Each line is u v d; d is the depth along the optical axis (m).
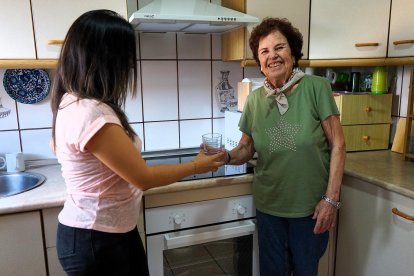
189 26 1.61
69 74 0.93
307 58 1.70
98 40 0.90
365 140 1.85
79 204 0.97
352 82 1.96
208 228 1.48
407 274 1.32
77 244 0.97
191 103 1.93
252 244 1.57
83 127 0.87
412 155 1.63
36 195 1.29
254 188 1.45
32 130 1.72
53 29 1.40
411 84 1.60
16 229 1.24
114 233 1.00
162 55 1.84
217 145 1.61
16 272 1.27
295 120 1.28
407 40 1.56
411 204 1.28
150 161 1.77
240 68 1.99
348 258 1.62
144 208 1.37
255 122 1.38
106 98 0.94
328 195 1.27
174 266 1.49
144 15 1.32
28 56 1.39
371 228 1.47
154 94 1.86
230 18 1.42
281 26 1.28
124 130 0.94
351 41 1.69
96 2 1.43
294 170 1.29
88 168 0.94
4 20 1.34
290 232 1.37
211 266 1.55
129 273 1.09
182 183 1.38
